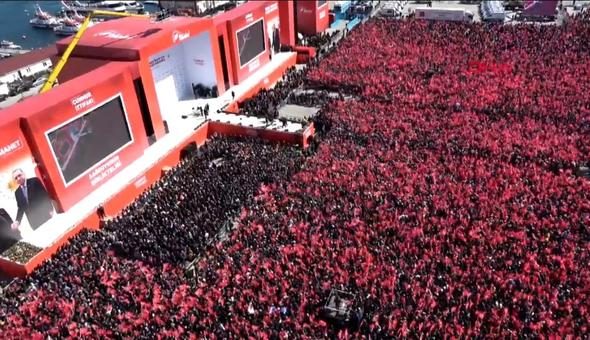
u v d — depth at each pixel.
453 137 40.12
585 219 30.19
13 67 58.50
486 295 25.31
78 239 32.12
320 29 70.75
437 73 53.00
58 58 43.19
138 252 30.48
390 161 37.78
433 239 29.36
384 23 70.12
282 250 29.67
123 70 38.41
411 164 37.19
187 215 33.41
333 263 28.25
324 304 26.03
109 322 25.62
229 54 51.53
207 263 29.50
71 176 35.03
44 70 59.84
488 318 24.22
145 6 101.00
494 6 71.62
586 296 25.03
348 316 25.05
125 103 38.75
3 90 54.81
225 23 50.00
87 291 27.66
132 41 41.38
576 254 27.73
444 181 34.78
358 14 77.50
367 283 26.83
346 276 27.31
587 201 31.80
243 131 44.28
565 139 38.81
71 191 35.09
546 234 29.22
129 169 39.47
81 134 35.34
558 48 56.38
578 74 49.78
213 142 43.34
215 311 26.08
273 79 57.19
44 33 91.06
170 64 48.47
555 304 24.50
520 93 46.94
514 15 71.19
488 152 37.97
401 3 80.69
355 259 28.58
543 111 43.44
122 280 28.47
